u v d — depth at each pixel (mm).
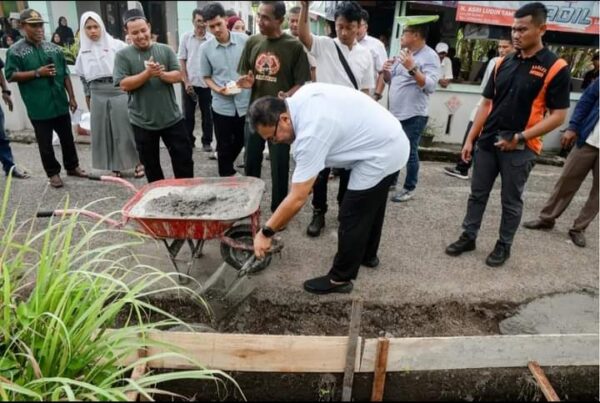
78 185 4445
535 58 2750
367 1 6824
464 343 2234
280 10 3230
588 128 3395
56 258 1930
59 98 4141
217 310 2779
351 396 2451
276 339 2162
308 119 2254
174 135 3713
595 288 3115
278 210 2328
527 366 2328
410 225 3922
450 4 5766
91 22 4082
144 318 2725
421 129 4098
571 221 4180
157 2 11094
